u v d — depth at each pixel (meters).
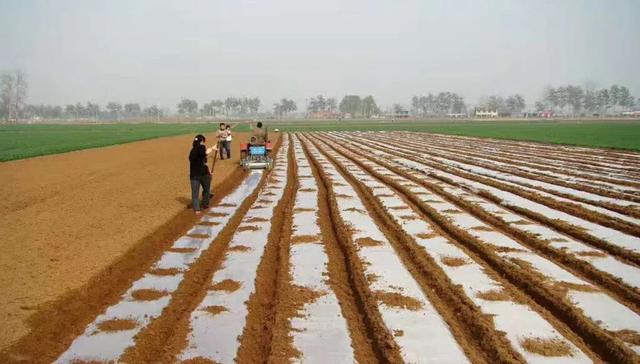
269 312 7.49
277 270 9.32
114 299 7.92
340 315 7.29
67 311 7.29
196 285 8.57
